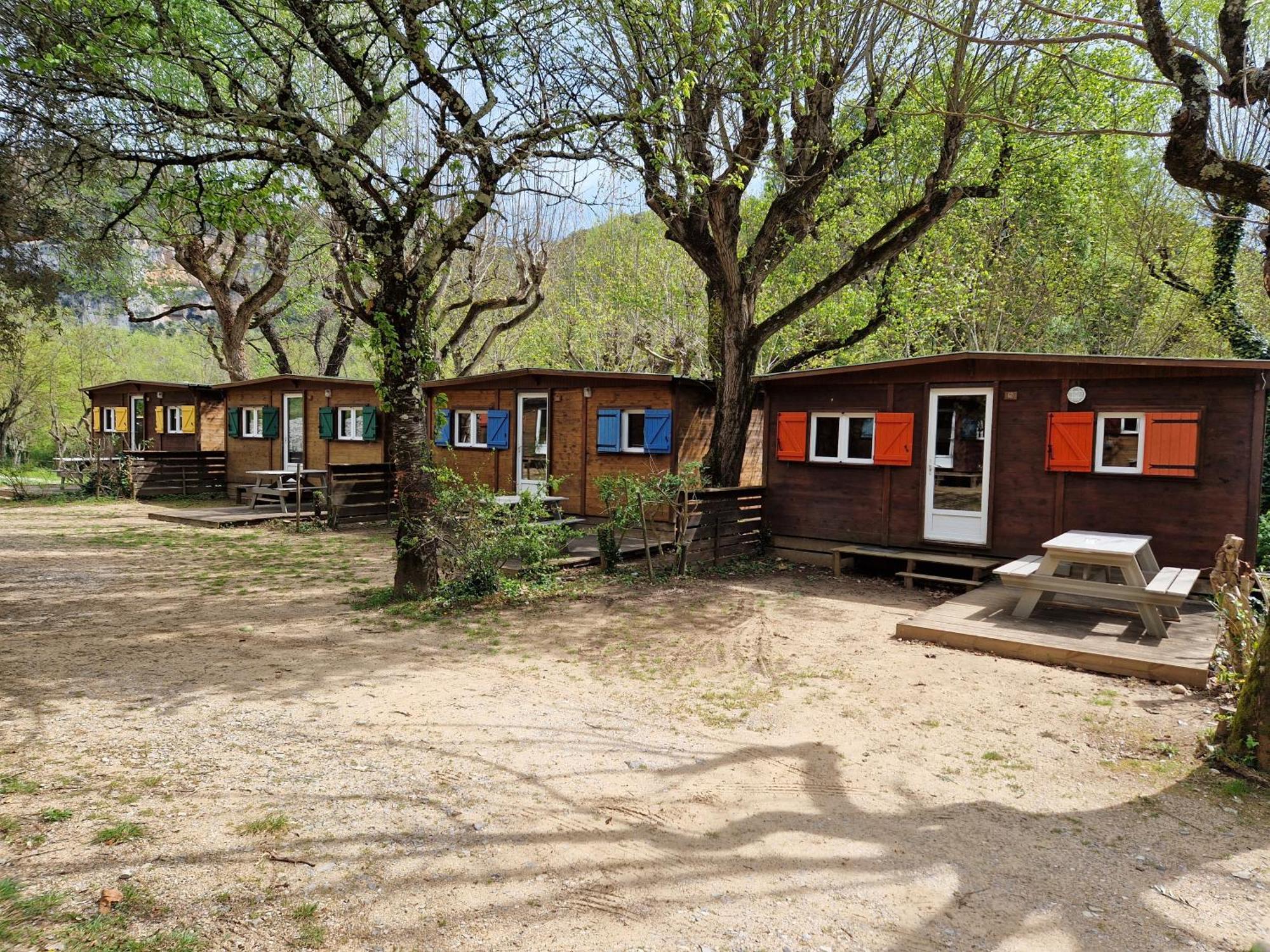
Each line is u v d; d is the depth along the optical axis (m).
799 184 11.41
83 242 11.35
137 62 8.55
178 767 4.09
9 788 3.73
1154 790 4.07
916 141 13.83
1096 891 3.11
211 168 9.56
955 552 10.39
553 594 9.30
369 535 14.71
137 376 39.34
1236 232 16.45
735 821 3.66
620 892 3.03
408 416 8.76
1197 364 8.34
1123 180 19.28
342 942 2.65
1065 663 6.32
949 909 2.97
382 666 6.23
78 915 2.70
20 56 6.59
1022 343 20.83
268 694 5.40
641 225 22.78
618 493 11.48
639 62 8.79
